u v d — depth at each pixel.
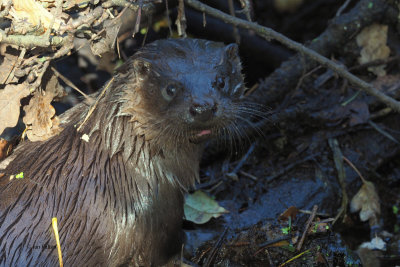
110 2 8.41
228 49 9.20
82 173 8.62
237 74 9.40
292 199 11.00
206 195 11.06
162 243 9.26
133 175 8.80
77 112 9.20
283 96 12.70
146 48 9.00
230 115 8.64
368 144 11.94
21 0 8.13
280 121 12.25
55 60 8.81
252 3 10.17
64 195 8.48
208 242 10.18
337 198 11.16
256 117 12.33
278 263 9.68
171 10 12.78
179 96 8.37
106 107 8.85
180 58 8.67
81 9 8.70
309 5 16.25
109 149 8.76
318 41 13.05
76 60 12.52
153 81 8.56
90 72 12.61
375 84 12.61
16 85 8.49
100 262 8.76
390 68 12.95
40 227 8.34
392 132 12.09
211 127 8.47
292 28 16.20
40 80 8.28
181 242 9.73
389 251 10.52
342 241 10.25
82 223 8.51
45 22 8.23
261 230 10.13
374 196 11.24
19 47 8.36
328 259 9.63
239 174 11.73
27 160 8.78
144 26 11.59
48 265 8.33
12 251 8.22
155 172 8.95
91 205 8.55
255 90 12.94
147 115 8.64
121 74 8.98
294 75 12.67
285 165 11.77
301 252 9.71
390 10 12.73
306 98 12.61
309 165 11.64
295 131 12.25
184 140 8.80
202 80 8.43
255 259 9.81
